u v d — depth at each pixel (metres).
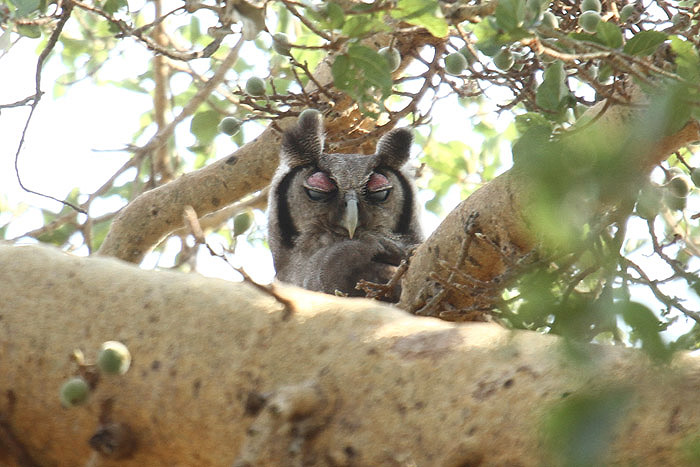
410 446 4.70
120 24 10.55
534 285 4.13
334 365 5.04
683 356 4.23
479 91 11.27
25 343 5.77
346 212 14.02
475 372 4.71
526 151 3.60
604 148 3.39
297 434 4.89
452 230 8.81
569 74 9.12
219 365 5.31
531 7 7.23
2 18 11.05
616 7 10.44
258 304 5.46
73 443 5.69
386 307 5.31
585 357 3.70
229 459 5.25
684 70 6.44
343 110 12.80
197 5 10.06
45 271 5.96
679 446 4.03
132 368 5.48
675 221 11.30
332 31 7.69
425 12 7.41
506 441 4.48
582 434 3.41
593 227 6.98
